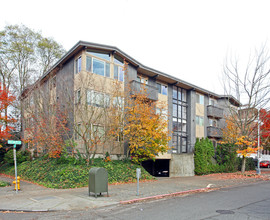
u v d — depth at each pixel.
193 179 18.53
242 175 20.75
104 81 16.97
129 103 17.19
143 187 13.37
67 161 16.42
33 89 18.70
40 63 25.56
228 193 12.25
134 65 21.44
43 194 11.12
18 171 18.88
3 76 21.66
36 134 17.66
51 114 17.11
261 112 21.39
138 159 18.36
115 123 16.33
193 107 28.77
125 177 15.73
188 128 28.02
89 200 9.85
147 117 17.06
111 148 18.38
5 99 17.41
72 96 17.89
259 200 10.38
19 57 25.14
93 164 15.82
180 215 7.75
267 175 21.59
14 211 8.41
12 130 21.06
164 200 10.29
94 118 17.20
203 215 7.77
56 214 8.02
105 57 19.09
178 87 27.64
